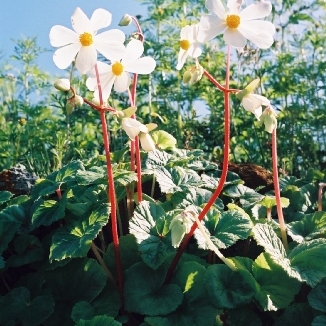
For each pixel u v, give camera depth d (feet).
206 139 2.62
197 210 1.12
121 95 2.43
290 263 1.03
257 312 1.10
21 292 1.07
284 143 2.67
